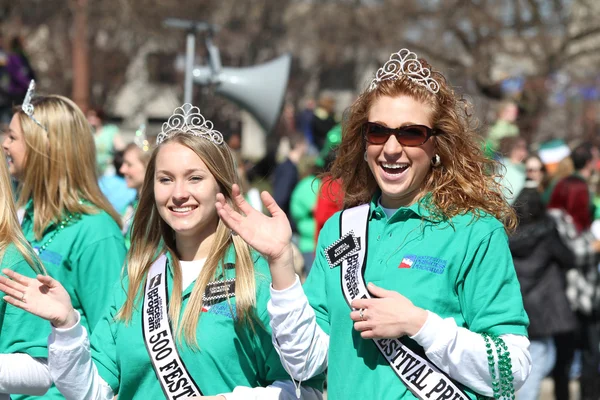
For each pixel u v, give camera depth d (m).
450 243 4.18
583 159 11.38
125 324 4.53
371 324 4.01
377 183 4.53
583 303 10.04
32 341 4.71
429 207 4.28
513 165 9.93
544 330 8.76
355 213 4.52
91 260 5.39
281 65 11.16
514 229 4.46
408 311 3.98
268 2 33.81
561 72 26.52
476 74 24.94
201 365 4.37
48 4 31.47
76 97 21.80
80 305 5.43
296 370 4.24
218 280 4.47
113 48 33.91
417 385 4.08
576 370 11.70
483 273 4.13
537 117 23.27
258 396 4.28
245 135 40.25
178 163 4.51
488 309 4.11
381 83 4.42
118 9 30.55
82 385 4.36
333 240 4.50
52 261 5.34
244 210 4.19
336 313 4.31
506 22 25.84
